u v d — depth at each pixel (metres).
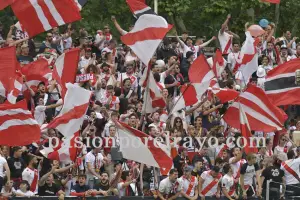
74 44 89.06
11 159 70.25
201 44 91.25
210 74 75.44
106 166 71.88
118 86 83.19
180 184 69.81
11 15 98.44
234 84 84.38
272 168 71.75
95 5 101.94
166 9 99.88
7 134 69.44
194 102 75.06
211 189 70.38
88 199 69.19
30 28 73.81
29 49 88.25
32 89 79.12
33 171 69.56
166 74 83.00
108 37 89.31
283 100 76.62
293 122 84.81
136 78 83.31
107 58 86.00
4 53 73.44
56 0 73.44
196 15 103.75
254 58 85.44
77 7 73.81
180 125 74.75
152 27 71.50
